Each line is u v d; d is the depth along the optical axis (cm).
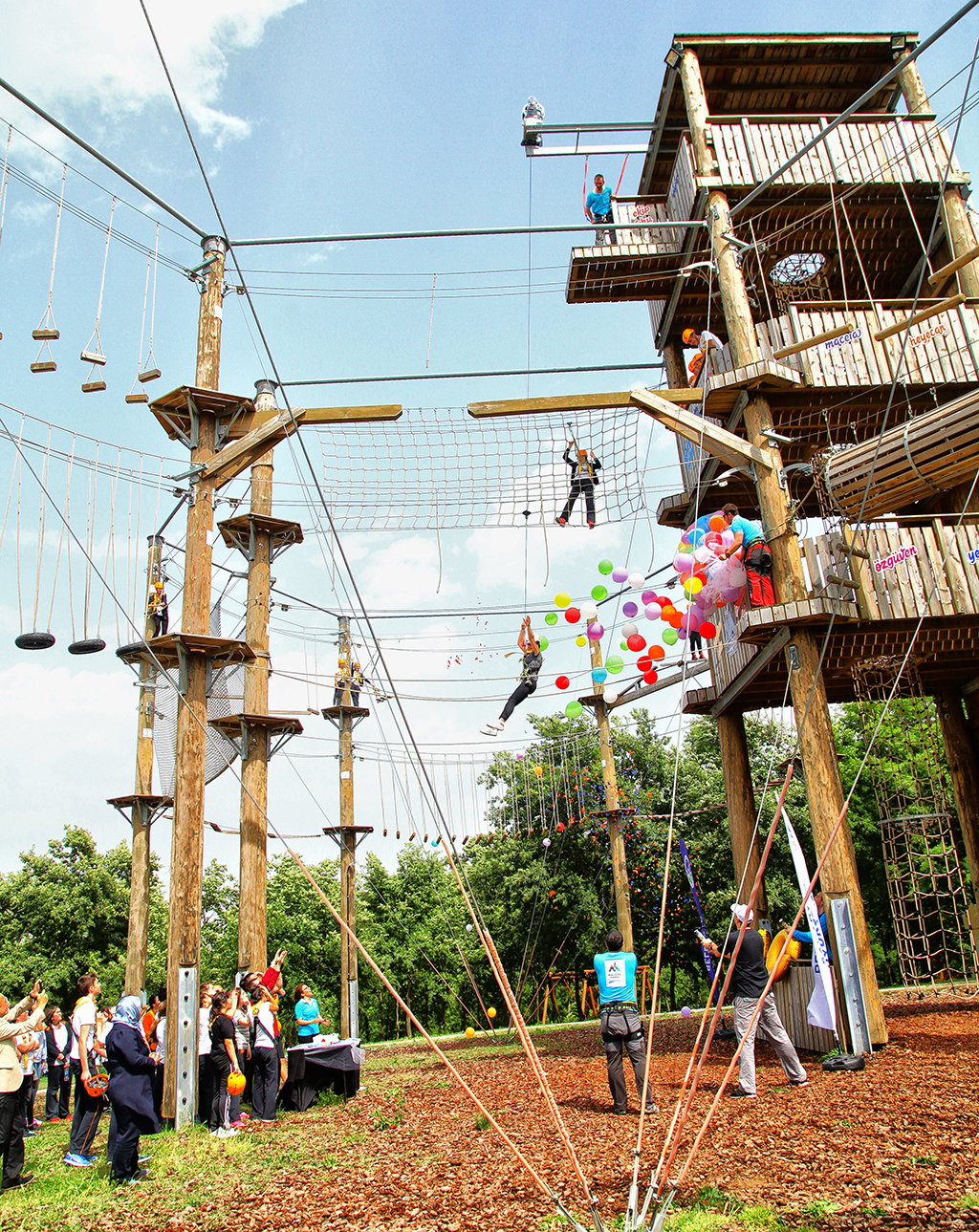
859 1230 471
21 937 3591
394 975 3988
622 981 887
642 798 3341
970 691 1586
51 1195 729
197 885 1131
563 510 1273
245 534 1762
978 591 1232
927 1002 1631
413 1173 694
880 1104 764
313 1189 673
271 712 1680
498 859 3456
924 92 1498
